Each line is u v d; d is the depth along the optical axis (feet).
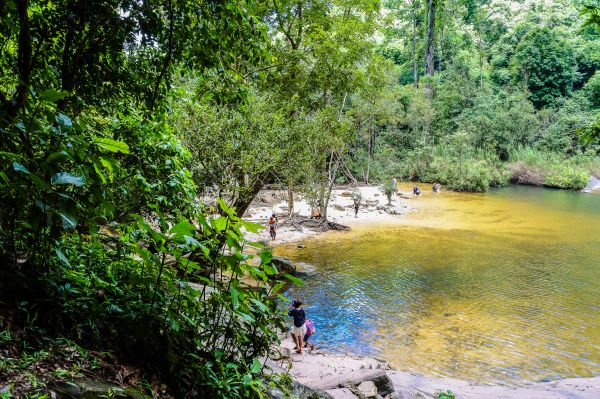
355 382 21.68
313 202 82.33
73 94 12.32
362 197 117.70
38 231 7.51
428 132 172.24
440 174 149.69
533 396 24.72
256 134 43.29
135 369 7.41
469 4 237.66
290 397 10.98
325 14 60.03
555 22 210.38
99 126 13.05
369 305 43.60
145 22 13.52
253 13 15.47
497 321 39.55
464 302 44.47
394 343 34.91
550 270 55.67
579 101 180.14
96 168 7.40
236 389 8.63
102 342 7.65
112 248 12.06
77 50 13.07
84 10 12.57
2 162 6.64
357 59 63.82
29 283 7.39
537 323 39.09
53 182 6.47
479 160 156.76
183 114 35.94
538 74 190.70
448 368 30.66
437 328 38.04
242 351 9.80
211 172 40.34
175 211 15.25
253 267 8.68
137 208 14.64
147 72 15.83
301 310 29.12
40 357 6.30
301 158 56.44
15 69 9.94
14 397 5.32
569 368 30.91
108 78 14.80
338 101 74.59
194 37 15.17
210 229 8.50
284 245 68.90
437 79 192.24
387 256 62.59
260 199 106.93
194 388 8.21
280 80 57.57
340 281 51.24
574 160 158.81
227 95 17.94
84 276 9.15
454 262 59.41
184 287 9.09
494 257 62.03
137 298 8.82
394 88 165.48
